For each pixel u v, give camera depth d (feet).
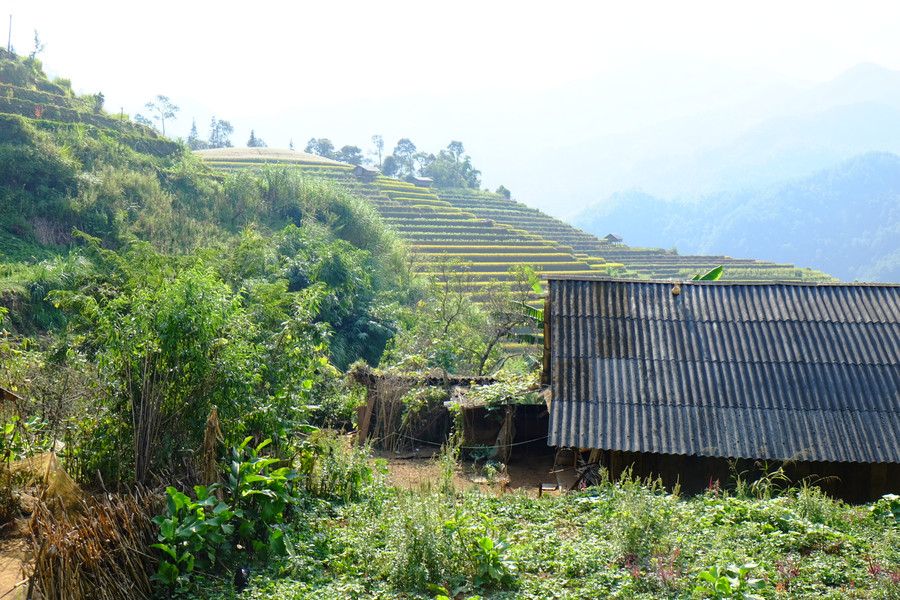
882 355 44.65
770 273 338.95
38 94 144.25
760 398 42.93
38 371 39.86
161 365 30.30
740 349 45.60
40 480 29.30
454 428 60.80
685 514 31.35
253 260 82.94
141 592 23.00
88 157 117.80
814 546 28.25
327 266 92.68
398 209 237.86
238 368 31.68
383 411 61.00
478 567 26.35
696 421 41.96
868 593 24.09
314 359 40.42
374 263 122.62
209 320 30.45
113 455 30.22
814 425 41.50
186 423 30.76
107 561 22.39
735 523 30.89
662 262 329.31
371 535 29.30
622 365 44.98
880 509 32.01
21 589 21.83
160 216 106.42
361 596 24.98
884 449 40.27
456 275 117.19
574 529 31.91
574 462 54.65
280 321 39.06
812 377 43.80
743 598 22.88
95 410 32.30
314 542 29.01
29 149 105.19
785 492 41.19
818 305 47.93
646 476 43.09
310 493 34.30
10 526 27.50
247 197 127.13
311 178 140.97
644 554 27.25
